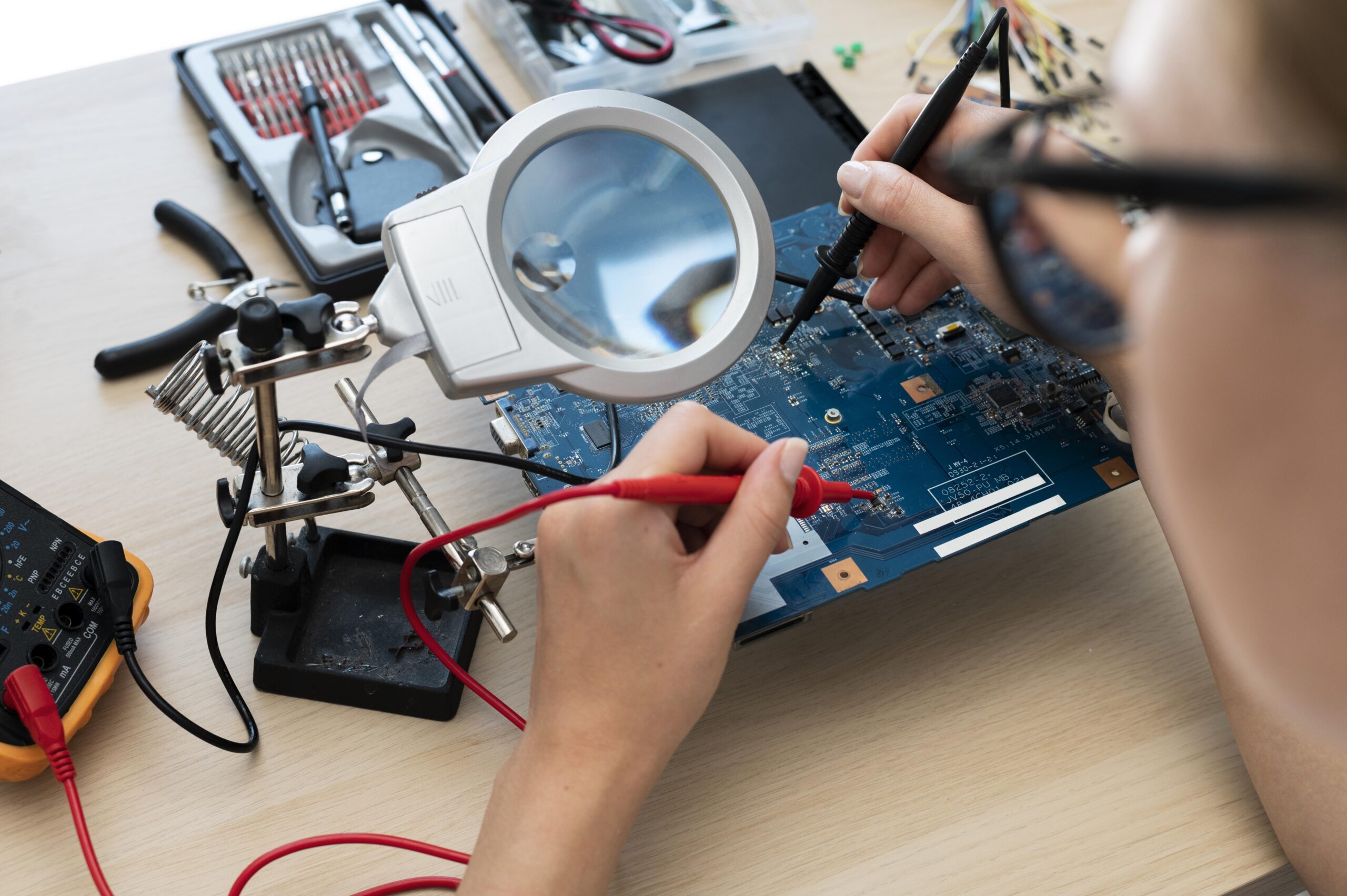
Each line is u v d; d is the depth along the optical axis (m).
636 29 1.39
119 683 0.87
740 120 1.32
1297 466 0.22
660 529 0.70
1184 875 0.81
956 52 1.45
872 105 1.40
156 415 1.04
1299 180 0.20
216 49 1.28
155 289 1.13
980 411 1.01
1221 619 0.24
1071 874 0.81
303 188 1.20
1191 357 0.22
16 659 0.82
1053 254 0.48
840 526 0.92
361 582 0.94
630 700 0.69
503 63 1.41
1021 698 0.91
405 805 0.83
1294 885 0.87
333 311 0.70
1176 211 0.21
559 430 0.96
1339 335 0.20
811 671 0.92
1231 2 0.21
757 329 0.80
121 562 0.86
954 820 0.84
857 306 1.09
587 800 0.67
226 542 0.83
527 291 0.74
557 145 0.80
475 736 0.87
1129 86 0.23
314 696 0.88
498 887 0.66
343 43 1.30
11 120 1.26
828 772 0.86
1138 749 0.88
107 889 0.74
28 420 1.02
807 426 0.99
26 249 1.15
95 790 0.82
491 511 1.00
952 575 0.99
